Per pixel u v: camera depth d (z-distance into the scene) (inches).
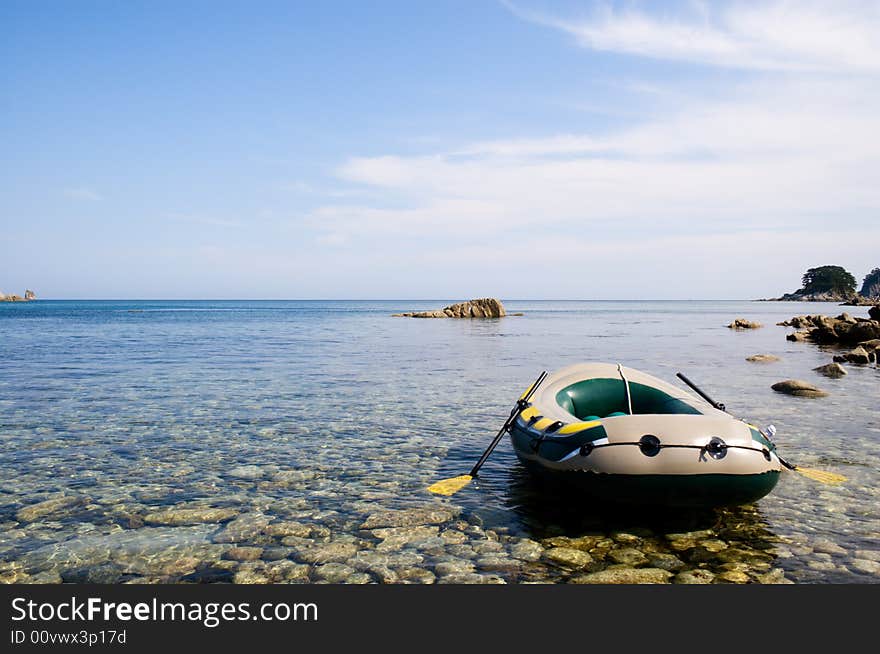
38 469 333.7
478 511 269.7
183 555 225.6
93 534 244.2
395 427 446.0
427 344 1274.6
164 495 291.9
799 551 227.1
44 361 890.7
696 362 928.3
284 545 233.8
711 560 219.8
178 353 1037.8
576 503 279.9
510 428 323.6
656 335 1637.6
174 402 545.3
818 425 446.0
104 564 218.5
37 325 2082.9
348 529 249.3
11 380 682.2
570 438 255.9
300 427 444.1
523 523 255.1
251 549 230.2
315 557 223.5
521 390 625.3
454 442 401.4
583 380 351.9
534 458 278.4
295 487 305.0
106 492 295.9
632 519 257.8
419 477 322.7
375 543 235.3
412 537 241.0
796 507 273.6
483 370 805.2
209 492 296.7
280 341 1352.1
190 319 2741.1
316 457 362.0
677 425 242.8
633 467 235.3
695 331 1854.1
